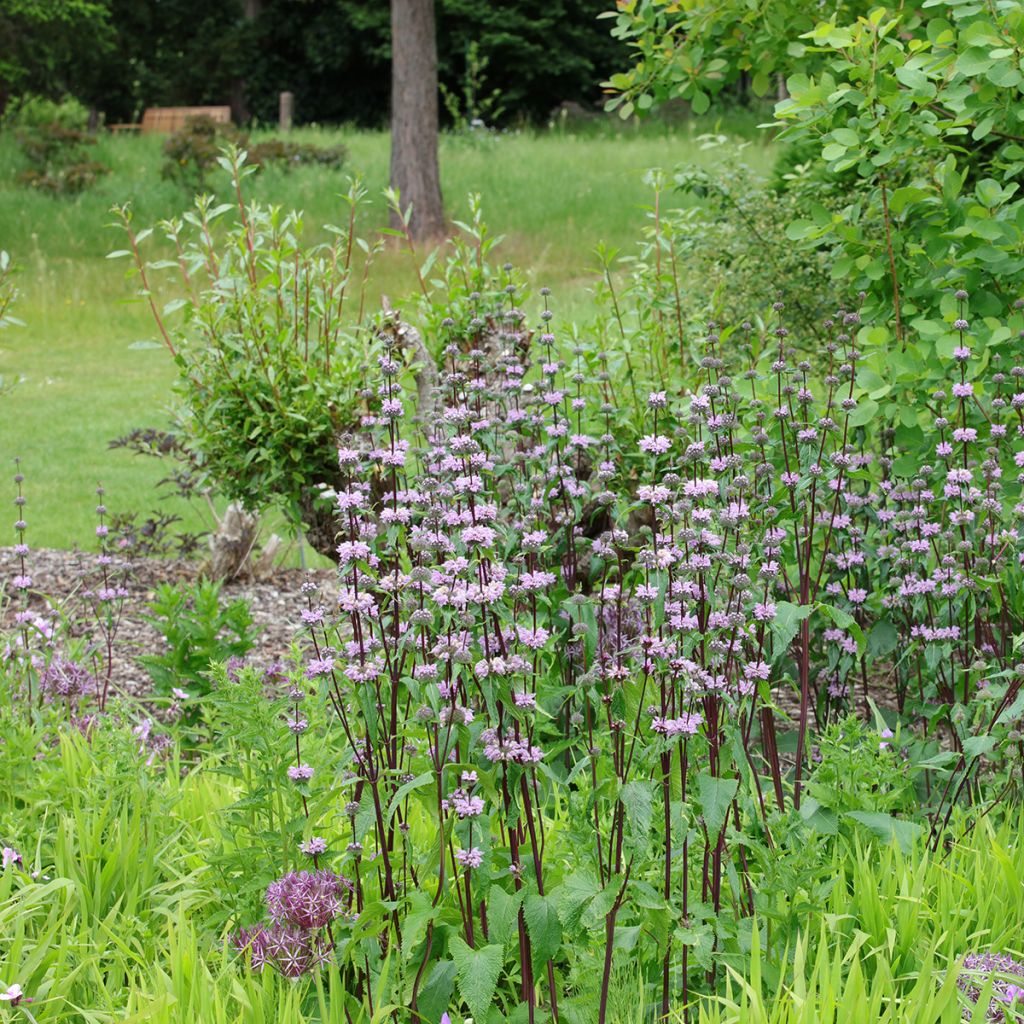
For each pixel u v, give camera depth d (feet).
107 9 103.81
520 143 85.25
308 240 62.49
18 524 16.66
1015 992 9.39
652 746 9.35
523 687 10.05
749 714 11.54
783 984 9.52
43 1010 9.55
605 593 10.16
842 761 11.76
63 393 44.60
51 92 110.63
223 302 19.16
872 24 14.61
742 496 11.82
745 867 10.62
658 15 20.74
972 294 15.28
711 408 12.10
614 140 91.97
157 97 120.78
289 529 24.86
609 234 61.93
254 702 11.01
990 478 13.42
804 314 22.11
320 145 81.92
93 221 66.08
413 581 9.34
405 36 63.57
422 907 9.20
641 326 20.02
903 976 9.69
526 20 108.88
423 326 19.60
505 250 59.62
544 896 9.26
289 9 119.75
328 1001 9.90
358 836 9.68
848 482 14.15
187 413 19.53
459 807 9.14
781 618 11.16
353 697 10.07
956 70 14.16
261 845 10.95
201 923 11.27
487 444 13.92
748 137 88.94
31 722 15.55
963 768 13.24
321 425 18.16
